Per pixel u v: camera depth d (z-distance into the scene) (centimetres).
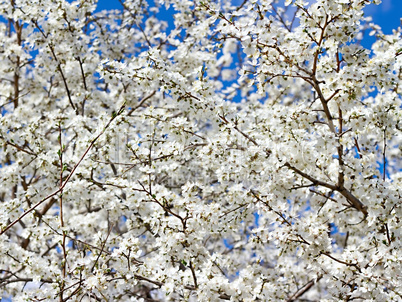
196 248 398
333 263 412
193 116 434
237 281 396
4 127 527
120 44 722
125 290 514
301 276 602
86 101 729
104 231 615
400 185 455
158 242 395
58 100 811
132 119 570
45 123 645
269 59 410
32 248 627
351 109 404
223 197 564
